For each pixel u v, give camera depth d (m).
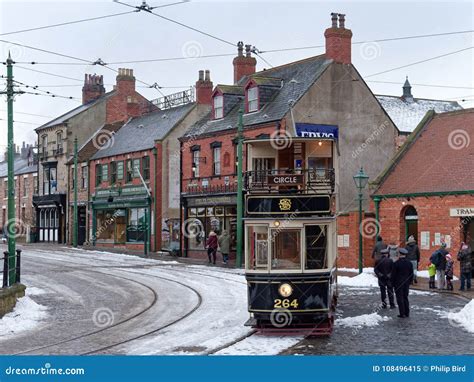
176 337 15.48
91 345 14.62
